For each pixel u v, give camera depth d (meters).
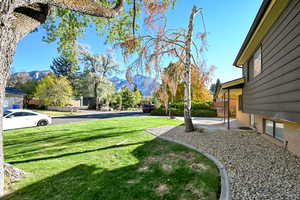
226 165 3.47
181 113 17.89
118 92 36.06
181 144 5.23
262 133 6.18
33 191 2.55
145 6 5.64
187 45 7.05
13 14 2.25
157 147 4.91
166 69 7.37
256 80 5.74
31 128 8.64
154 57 6.54
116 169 3.36
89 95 31.67
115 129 8.12
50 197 2.40
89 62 29.02
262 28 4.41
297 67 2.86
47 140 6.00
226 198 2.29
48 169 3.36
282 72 3.51
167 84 7.56
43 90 23.23
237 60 7.57
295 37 2.93
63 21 5.49
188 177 2.96
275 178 2.83
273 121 5.40
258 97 5.47
